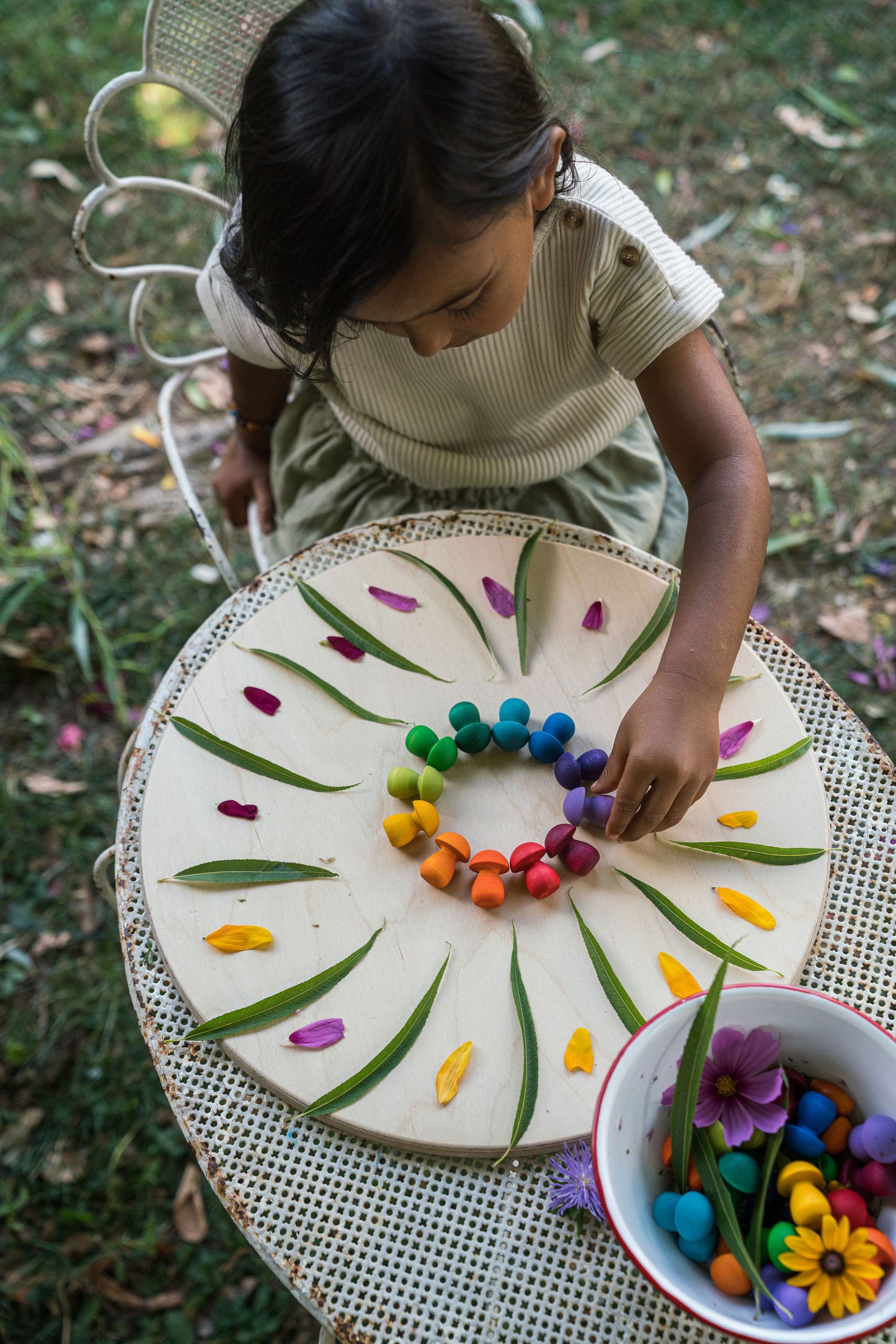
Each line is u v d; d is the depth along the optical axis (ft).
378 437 3.71
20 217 7.89
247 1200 2.30
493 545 3.26
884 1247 1.94
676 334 3.05
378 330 3.27
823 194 7.91
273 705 2.96
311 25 2.29
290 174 2.24
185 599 6.43
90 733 6.05
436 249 2.30
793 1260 1.92
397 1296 2.21
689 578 2.90
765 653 3.07
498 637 3.09
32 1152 4.85
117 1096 4.98
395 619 3.12
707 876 2.66
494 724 2.94
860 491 6.66
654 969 2.52
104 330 7.45
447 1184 2.31
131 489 6.84
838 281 7.51
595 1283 2.21
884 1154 2.04
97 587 6.46
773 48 8.56
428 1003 2.46
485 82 2.29
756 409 7.00
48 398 7.20
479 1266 2.23
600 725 2.93
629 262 3.01
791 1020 2.17
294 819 2.77
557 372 3.42
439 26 2.26
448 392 3.48
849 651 6.11
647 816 2.61
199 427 7.09
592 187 3.03
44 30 8.77
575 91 8.00
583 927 2.56
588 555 3.23
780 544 6.41
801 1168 2.04
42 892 5.53
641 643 3.05
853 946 2.61
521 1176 2.32
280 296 2.45
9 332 7.39
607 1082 1.98
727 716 2.91
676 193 7.91
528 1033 2.41
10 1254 4.62
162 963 2.61
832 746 2.92
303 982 2.51
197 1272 4.56
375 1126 2.32
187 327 7.47
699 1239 2.04
